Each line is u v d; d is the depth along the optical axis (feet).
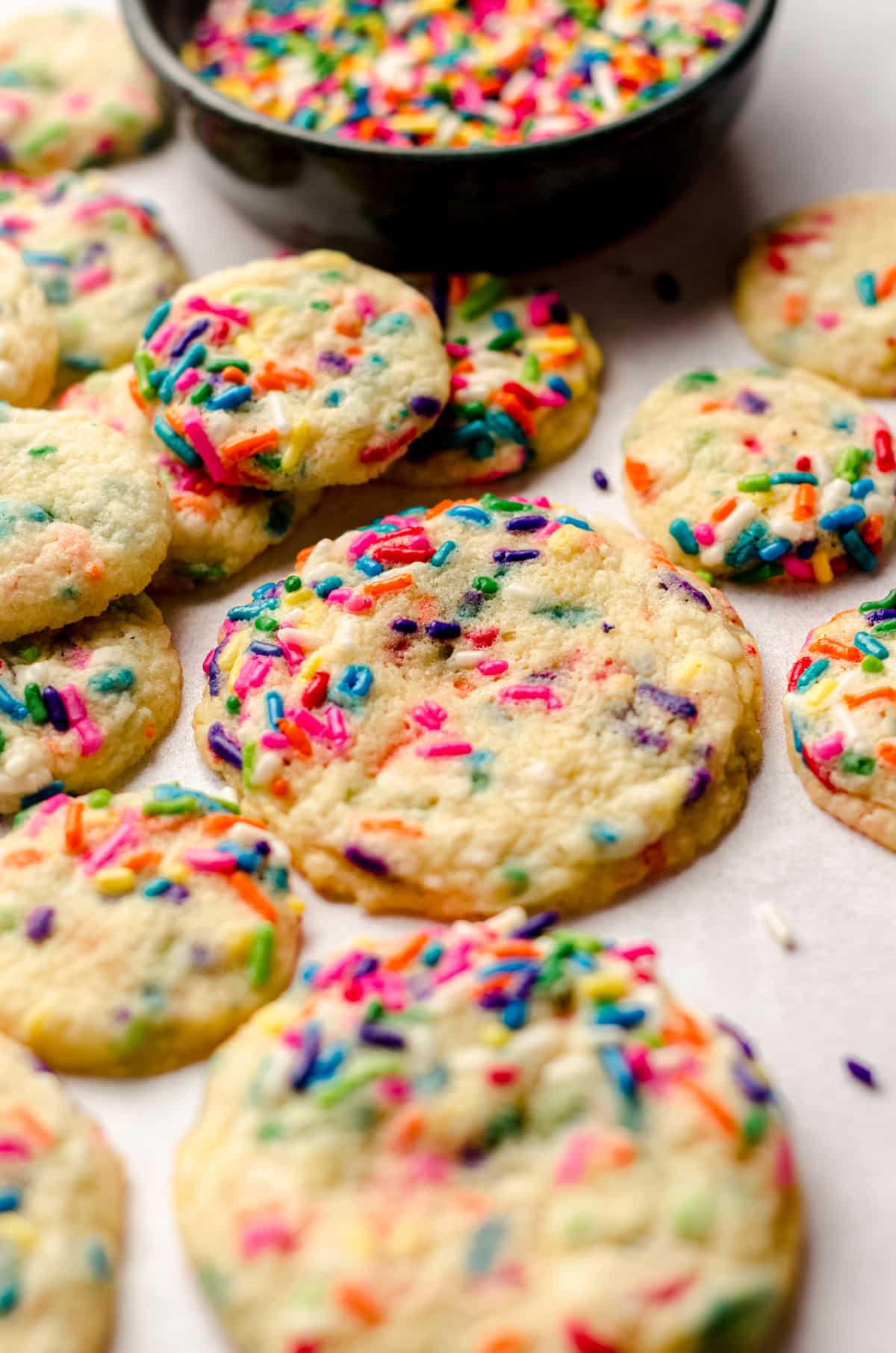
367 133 1.20
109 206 1.24
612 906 0.98
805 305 1.18
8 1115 0.90
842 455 1.10
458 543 1.05
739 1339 0.85
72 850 0.97
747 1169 0.87
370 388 1.09
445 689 1.01
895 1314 0.88
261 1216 0.87
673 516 1.10
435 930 0.96
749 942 0.97
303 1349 0.84
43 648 1.04
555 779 0.97
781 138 1.30
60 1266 0.87
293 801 0.99
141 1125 0.93
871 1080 0.93
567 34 1.26
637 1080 0.88
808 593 1.09
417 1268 0.85
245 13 1.31
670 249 1.25
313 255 1.15
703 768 0.98
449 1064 0.89
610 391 1.18
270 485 1.08
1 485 1.04
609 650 1.01
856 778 0.99
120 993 0.94
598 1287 0.84
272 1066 0.90
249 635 1.04
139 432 1.11
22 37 1.37
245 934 0.95
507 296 1.20
